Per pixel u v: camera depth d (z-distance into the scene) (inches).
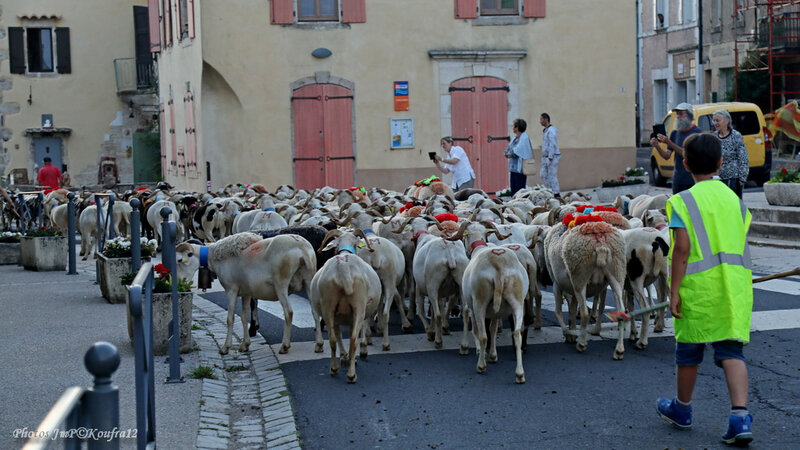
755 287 518.0
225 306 531.8
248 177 1024.2
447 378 365.1
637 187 954.7
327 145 1031.6
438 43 1044.5
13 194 1012.5
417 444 290.5
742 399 270.5
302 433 304.5
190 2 1042.7
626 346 407.5
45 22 1540.4
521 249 398.6
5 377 354.3
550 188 805.2
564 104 1069.1
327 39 1026.1
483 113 1055.0
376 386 357.1
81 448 174.1
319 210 600.4
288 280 409.4
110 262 518.6
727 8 1553.9
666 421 301.0
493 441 290.4
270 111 1023.0
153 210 774.5
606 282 402.9
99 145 1563.7
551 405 324.5
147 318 273.1
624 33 1072.8
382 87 1038.4
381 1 1032.2
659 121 1808.6
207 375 368.5
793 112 1300.4
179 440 287.7
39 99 1544.0
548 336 434.0
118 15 1560.0
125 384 341.4
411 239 471.5
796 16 1371.8
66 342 417.1
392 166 1043.9
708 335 270.7
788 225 681.0
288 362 397.4
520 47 1057.5
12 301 533.6
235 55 1013.2
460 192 717.3
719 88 1583.4
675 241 273.3
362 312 366.0
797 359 369.1
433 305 413.1
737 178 560.1
